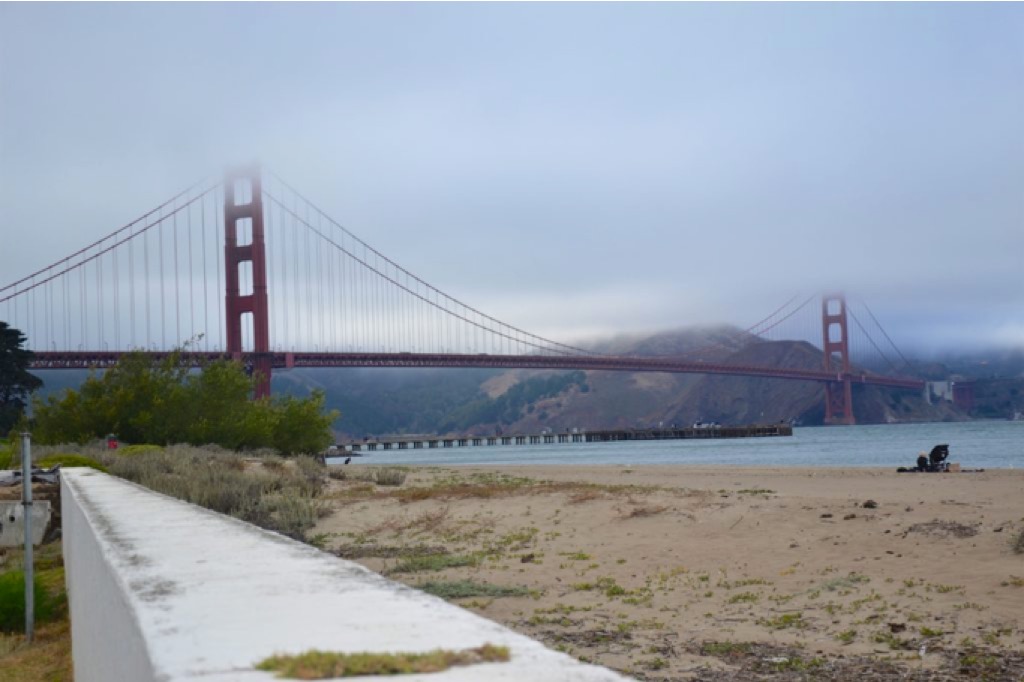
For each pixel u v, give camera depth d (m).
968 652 9.10
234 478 25.55
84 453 33.03
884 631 10.09
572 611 11.82
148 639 2.61
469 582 13.80
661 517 18.61
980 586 11.54
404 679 2.17
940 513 16.75
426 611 2.94
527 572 14.51
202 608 3.03
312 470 34.66
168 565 4.04
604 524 18.64
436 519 21.02
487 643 2.48
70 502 11.71
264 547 4.61
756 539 15.80
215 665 2.32
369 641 2.53
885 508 17.75
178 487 22.23
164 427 44.66
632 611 11.68
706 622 10.94
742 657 9.41
